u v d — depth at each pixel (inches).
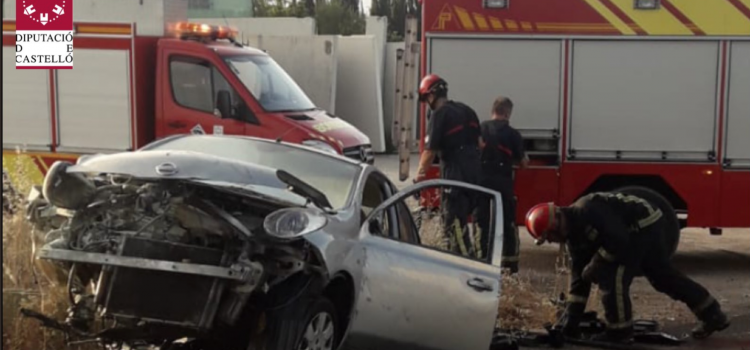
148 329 191.0
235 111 415.8
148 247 183.6
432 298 225.0
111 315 187.5
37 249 198.8
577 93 391.9
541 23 391.5
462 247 277.3
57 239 191.6
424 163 342.6
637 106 390.6
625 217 273.7
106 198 189.2
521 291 313.3
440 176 353.4
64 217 199.6
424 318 224.4
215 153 240.1
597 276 275.4
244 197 186.1
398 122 399.9
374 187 235.0
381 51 911.0
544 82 393.1
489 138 351.9
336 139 410.3
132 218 187.5
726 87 388.2
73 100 431.8
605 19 389.1
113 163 189.8
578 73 391.5
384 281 212.4
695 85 389.1
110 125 429.4
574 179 393.4
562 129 393.1
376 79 859.4
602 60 390.6
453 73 397.4
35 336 209.2
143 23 434.0
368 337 214.1
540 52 392.8
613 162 391.5
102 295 187.6
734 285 370.0
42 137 435.8
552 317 298.2
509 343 268.7
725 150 388.8
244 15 1056.8
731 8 385.4
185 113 420.5
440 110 340.5
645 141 391.9
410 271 219.0
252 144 244.2
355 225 209.0
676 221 318.3
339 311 208.2
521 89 394.6
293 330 189.6
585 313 297.4
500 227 249.0
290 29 912.3
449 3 395.2
